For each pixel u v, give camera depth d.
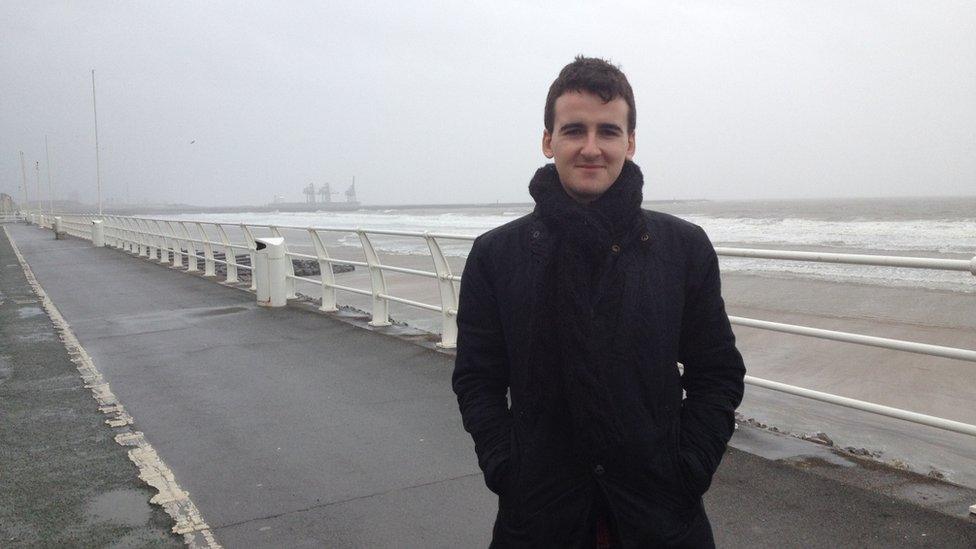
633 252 1.70
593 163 1.75
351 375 6.39
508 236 1.83
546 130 1.90
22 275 16.94
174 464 4.32
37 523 3.53
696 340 1.80
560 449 1.71
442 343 7.45
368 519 3.52
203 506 3.71
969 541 3.08
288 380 6.29
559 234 1.71
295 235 56.72
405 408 5.35
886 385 7.32
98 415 5.35
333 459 4.34
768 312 12.83
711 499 3.58
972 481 4.52
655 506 1.69
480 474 4.05
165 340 8.30
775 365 8.28
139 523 3.52
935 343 9.70
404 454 4.39
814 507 3.47
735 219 73.94
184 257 22.30
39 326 9.45
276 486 3.95
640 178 1.77
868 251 29.05
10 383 6.35
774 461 4.10
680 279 1.74
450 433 4.76
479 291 1.85
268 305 10.72
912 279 18.19
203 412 5.39
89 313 10.59
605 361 1.64
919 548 3.03
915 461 4.97
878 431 5.70
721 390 1.80
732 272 20.56
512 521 1.75
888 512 3.39
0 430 5.00
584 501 1.70
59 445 4.68
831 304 13.69
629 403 1.64
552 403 1.70
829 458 4.15
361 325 8.79
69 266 19.30
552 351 1.69
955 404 6.64
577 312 1.65
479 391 1.88
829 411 6.32
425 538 3.31
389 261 23.23
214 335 8.52
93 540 3.34
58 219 35.53
